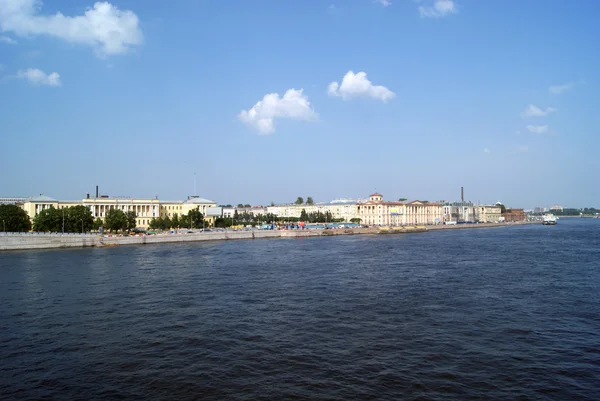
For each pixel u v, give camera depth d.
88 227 156.50
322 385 27.86
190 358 32.59
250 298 52.41
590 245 127.69
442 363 31.41
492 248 118.38
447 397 26.28
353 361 31.81
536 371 30.05
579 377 29.14
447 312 45.41
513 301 50.34
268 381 28.52
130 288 58.78
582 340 36.41
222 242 148.75
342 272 72.94
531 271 73.38
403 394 26.64
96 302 50.47
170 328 40.06
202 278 66.88
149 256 99.19
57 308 47.69
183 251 112.31
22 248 117.25
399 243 140.00
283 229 186.88
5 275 70.38
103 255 101.94
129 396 26.61
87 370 30.52
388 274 70.50
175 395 26.69
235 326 40.62
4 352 34.06
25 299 52.16
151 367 30.92
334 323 41.47
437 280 64.50
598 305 48.38
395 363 31.41
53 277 68.00
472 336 37.47
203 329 39.69
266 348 34.62
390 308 47.19
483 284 61.03
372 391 27.02
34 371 30.38
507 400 25.94
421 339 36.62
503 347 34.72
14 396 26.67
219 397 26.39
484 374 29.55
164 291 56.69
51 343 36.09
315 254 103.69
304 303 49.75
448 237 174.38
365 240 157.62
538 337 37.19
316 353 33.44
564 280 64.25
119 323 41.78
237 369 30.47
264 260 90.81
